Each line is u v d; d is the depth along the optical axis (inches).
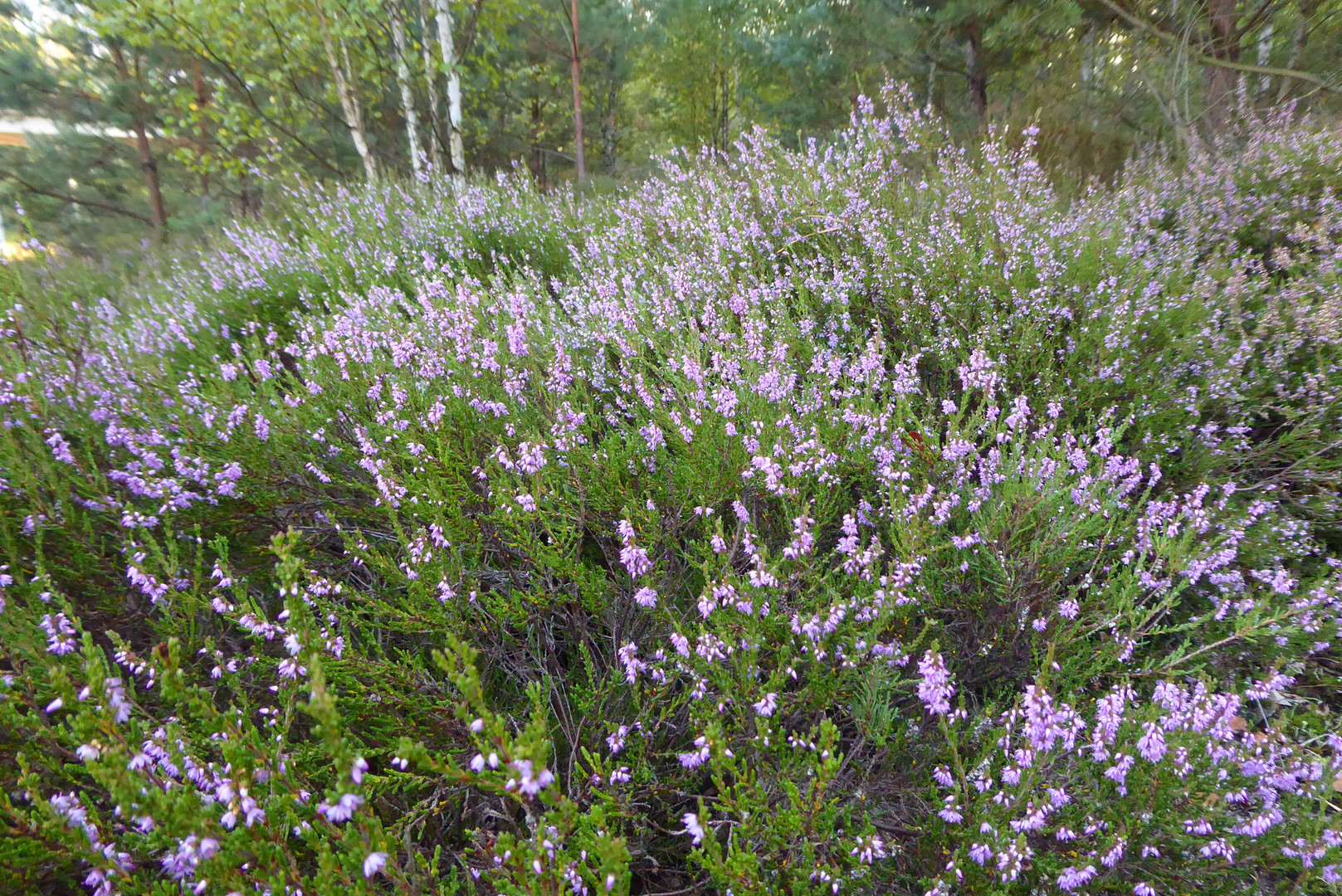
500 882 51.7
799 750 74.4
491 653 91.4
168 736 59.7
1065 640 89.0
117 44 639.1
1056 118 368.5
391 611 83.4
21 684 68.4
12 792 70.0
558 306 170.4
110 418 120.0
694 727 78.7
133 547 89.1
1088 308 159.0
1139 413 133.6
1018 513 97.0
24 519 97.2
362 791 61.7
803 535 84.1
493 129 703.1
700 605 78.8
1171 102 343.3
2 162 716.0
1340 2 361.4
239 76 482.6
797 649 86.7
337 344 127.0
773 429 105.3
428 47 466.0
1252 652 100.0
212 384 126.0
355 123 432.5
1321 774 74.3
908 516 94.3
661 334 140.3
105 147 743.7
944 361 144.5
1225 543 106.2
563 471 107.0
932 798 75.3
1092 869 63.9
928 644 92.8
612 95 854.5
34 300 146.7
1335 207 210.5
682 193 239.0
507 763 48.6
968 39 430.3
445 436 108.4
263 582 105.6
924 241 178.2
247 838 51.9
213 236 274.4
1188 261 179.9
